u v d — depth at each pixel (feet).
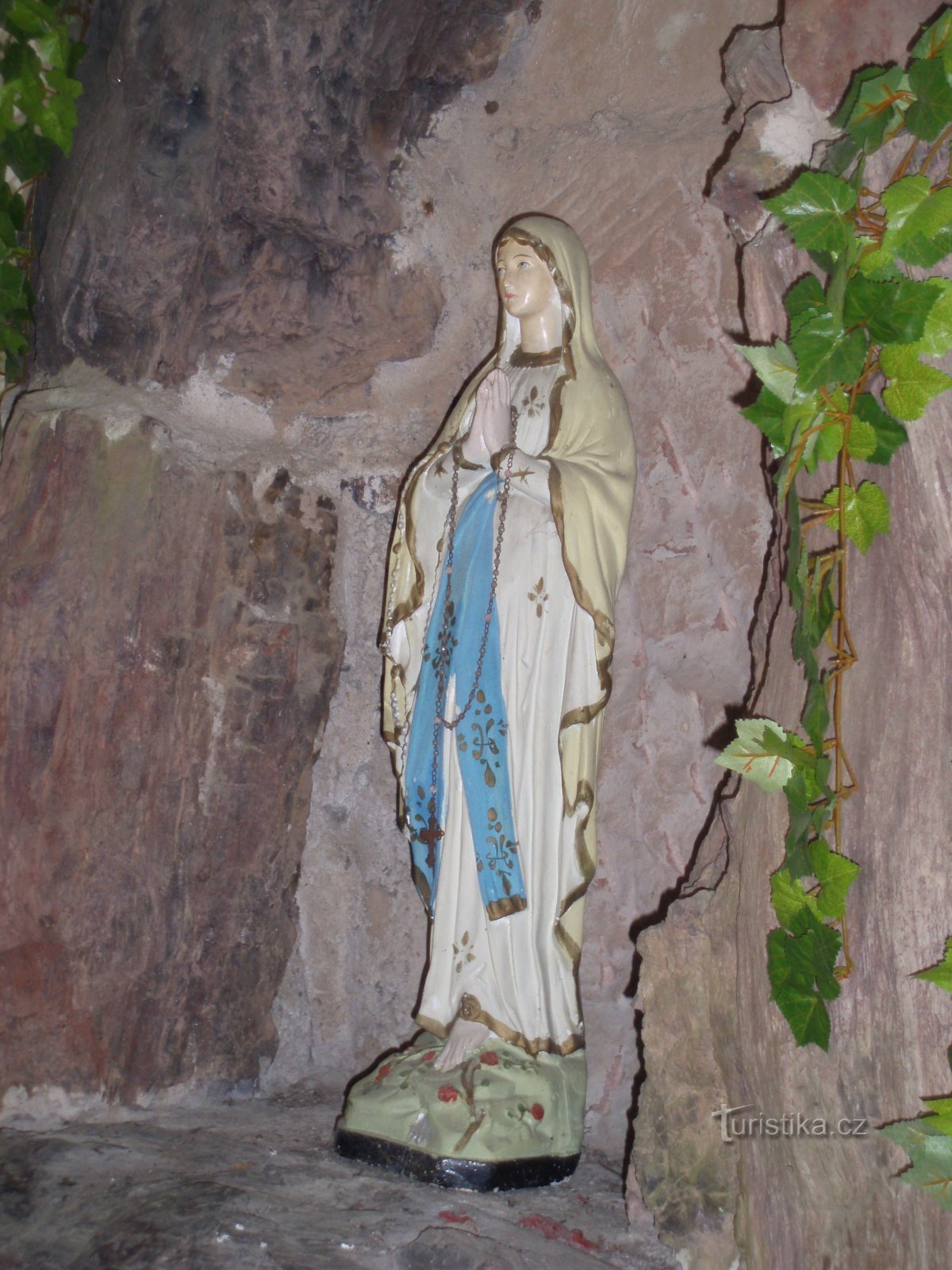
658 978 8.69
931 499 6.69
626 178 12.18
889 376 6.66
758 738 7.14
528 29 12.70
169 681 11.19
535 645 10.08
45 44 11.55
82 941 10.59
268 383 12.70
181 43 11.35
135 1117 10.80
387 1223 8.45
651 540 11.76
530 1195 9.29
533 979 9.83
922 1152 6.31
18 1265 8.07
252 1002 11.80
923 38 6.74
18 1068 10.37
